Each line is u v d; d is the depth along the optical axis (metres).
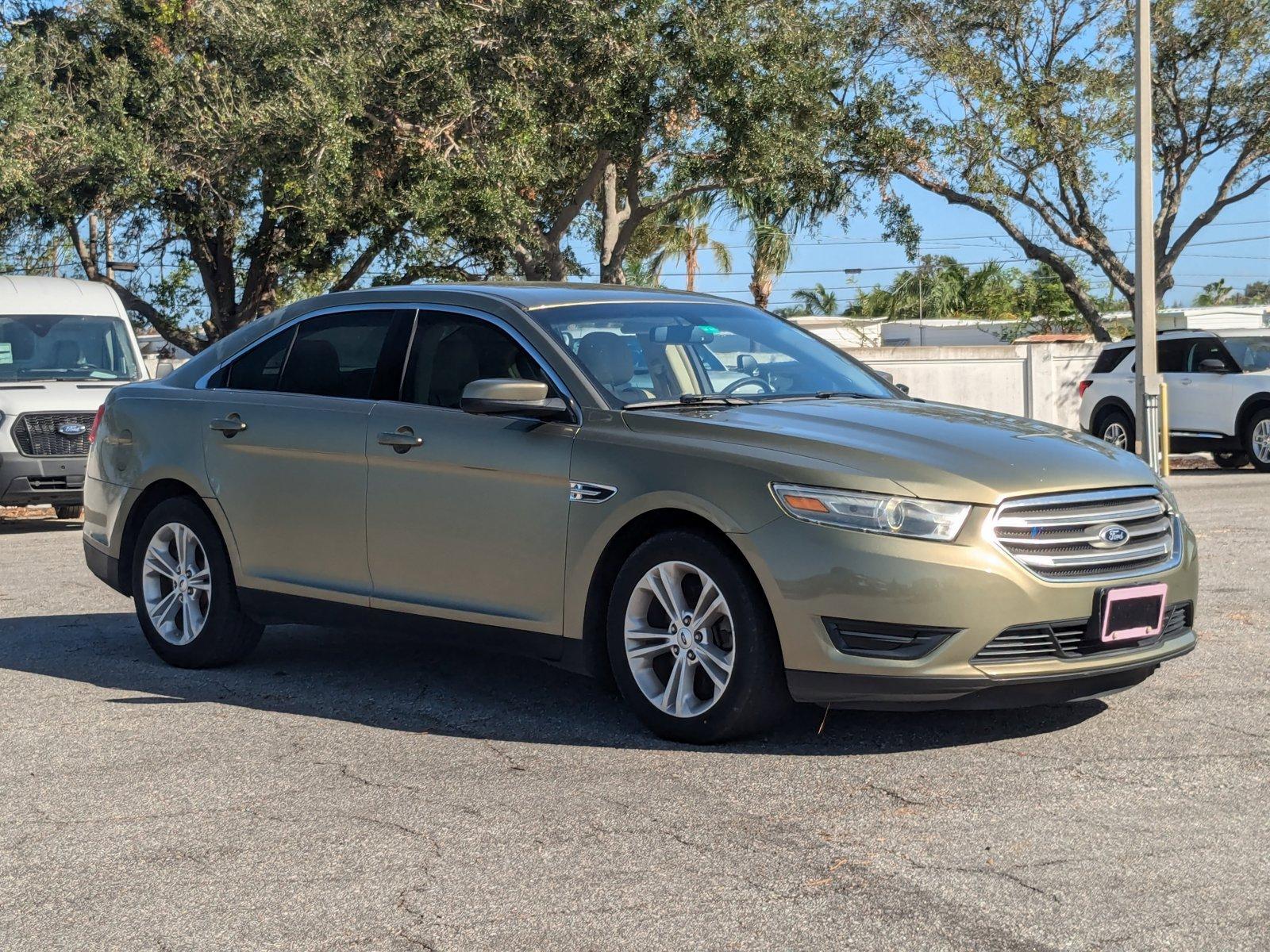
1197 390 20.19
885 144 28.62
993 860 3.81
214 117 26.08
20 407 14.00
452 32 23.86
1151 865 3.75
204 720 5.65
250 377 6.65
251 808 4.46
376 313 6.27
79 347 15.40
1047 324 58.22
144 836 4.21
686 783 4.60
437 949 3.30
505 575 5.50
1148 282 18.88
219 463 6.52
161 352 25.84
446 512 5.66
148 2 27.55
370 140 25.20
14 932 3.49
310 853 4.01
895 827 4.11
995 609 4.64
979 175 29.31
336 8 24.92
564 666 5.40
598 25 23.06
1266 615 7.43
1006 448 5.02
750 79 24.03
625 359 5.65
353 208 25.69
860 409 5.49
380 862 3.92
